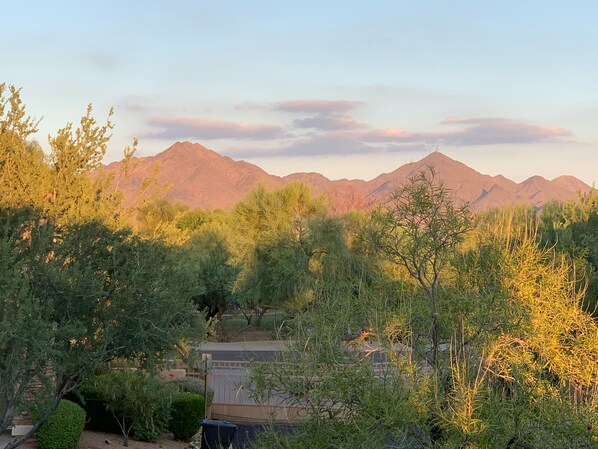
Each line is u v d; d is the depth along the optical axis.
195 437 21.89
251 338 52.81
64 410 16.88
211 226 59.22
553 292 10.14
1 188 16.58
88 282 14.48
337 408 8.82
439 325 9.85
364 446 8.20
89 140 18.11
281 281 42.19
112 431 20.64
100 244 15.78
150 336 15.20
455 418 8.42
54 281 14.30
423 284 9.98
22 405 13.38
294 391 8.81
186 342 17.62
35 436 17.27
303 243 41.28
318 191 46.84
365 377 8.52
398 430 8.48
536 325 9.77
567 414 8.64
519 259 10.27
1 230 15.92
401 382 8.59
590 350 9.80
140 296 15.00
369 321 9.40
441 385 8.87
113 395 19.19
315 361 8.80
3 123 17.11
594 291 14.66
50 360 13.66
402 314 9.53
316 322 9.20
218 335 53.47
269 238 44.12
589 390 9.86
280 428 9.44
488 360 9.29
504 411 8.67
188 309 16.50
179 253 17.92
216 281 52.62
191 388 22.97
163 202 85.38
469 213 10.00
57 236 16.28
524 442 8.73
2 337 12.39
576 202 27.03
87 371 14.56
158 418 20.95
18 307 13.16
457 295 9.79
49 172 17.73
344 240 38.62
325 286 9.90
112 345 15.09
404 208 9.98
